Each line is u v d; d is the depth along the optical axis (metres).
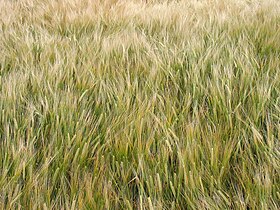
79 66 2.31
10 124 1.79
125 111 1.86
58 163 1.58
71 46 2.74
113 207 1.43
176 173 1.58
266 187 1.37
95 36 2.76
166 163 1.51
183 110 1.85
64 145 1.69
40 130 1.82
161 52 2.55
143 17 3.20
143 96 2.06
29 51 2.52
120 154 1.61
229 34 2.79
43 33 2.98
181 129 1.75
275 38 2.56
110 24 3.17
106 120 1.81
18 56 2.55
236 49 2.41
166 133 1.69
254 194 1.41
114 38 2.77
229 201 1.42
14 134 1.68
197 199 1.38
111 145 1.66
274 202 1.35
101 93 2.04
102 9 3.42
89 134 1.70
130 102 2.00
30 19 3.31
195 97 2.02
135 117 1.82
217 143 1.62
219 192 1.38
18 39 2.81
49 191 1.41
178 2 3.94
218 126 1.75
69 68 2.27
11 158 1.61
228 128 1.76
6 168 1.51
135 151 1.63
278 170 1.47
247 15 3.14
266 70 2.28
